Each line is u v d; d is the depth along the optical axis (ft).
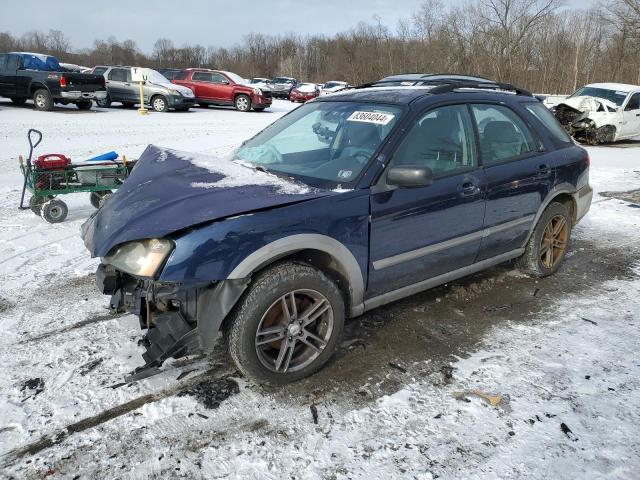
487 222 12.51
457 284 14.58
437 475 7.61
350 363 10.51
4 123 45.11
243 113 69.56
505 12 98.48
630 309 13.25
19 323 11.79
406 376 10.09
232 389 9.56
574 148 15.30
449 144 11.70
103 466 7.72
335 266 10.15
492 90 13.60
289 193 9.54
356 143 11.00
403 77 15.43
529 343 11.41
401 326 12.09
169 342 8.87
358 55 157.17
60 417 8.70
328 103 12.96
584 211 15.92
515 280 14.99
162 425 8.59
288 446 8.17
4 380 9.63
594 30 112.68
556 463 7.85
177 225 8.48
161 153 12.60
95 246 9.12
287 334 9.48
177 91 63.93
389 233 10.48
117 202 10.08
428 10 119.24
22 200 20.95
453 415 8.94
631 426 8.70
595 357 10.84
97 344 10.99
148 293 9.09
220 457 7.93
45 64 57.57
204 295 8.86
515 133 13.50
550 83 114.73
